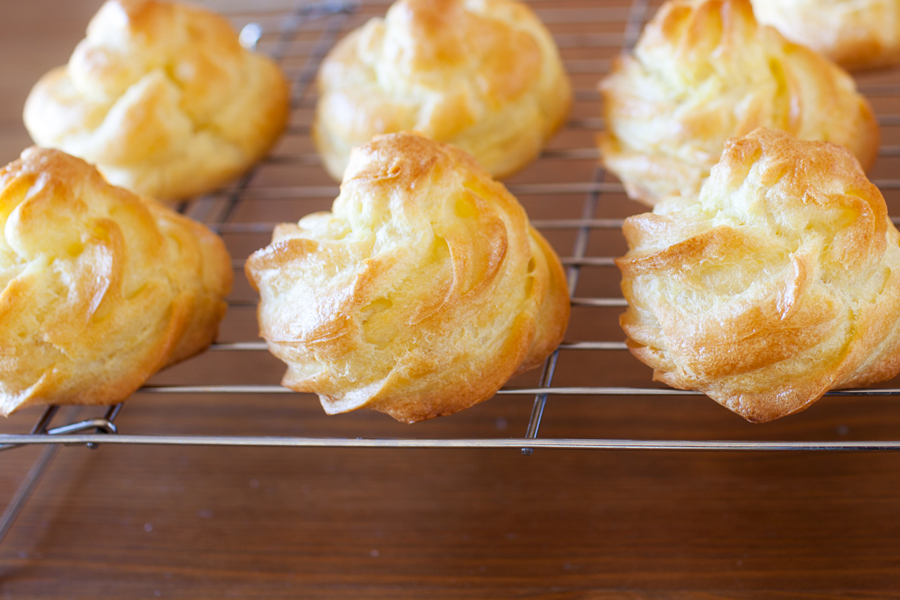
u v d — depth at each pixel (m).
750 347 0.38
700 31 0.43
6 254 0.40
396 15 0.45
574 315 0.44
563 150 0.49
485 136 0.45
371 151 0.40
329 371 0.39
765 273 0.38
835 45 0.46
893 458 0.40
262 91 0.47
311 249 0.39
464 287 0.39
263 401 0.43
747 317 0.38
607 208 0.47
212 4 0.57
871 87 0.47
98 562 0.40
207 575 0.40
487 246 0.39
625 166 0.44
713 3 0.43
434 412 0.39
